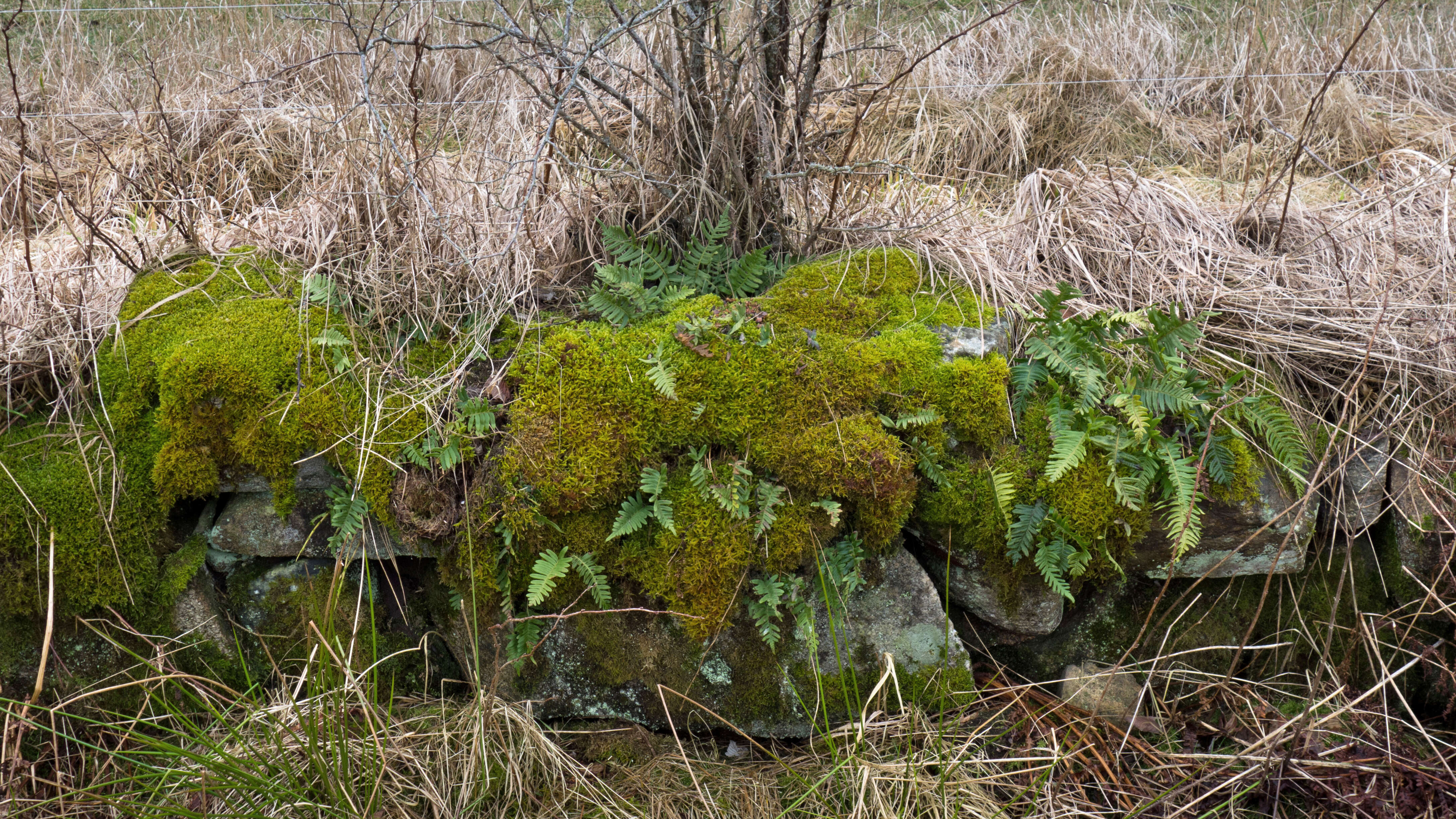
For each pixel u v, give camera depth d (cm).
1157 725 252
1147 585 266
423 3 378
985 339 250
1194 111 427
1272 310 271
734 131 265
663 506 232
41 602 235
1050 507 236
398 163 247
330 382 237
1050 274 283
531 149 302
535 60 249
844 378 237
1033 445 240
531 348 243
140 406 239
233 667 251
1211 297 274
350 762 227
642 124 276
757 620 238
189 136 373
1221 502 239
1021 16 502
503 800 231
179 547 247
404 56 384
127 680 245
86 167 358
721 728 251
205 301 254
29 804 227
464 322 254
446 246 257
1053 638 266
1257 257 288
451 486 235
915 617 248
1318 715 255
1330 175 346
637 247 271
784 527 232
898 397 238
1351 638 262
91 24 492
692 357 237
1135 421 228
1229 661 267
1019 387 244
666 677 247
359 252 258
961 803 220
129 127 387
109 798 208
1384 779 237
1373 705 260
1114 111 409
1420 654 252
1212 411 240
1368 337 263
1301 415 260
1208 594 266
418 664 259
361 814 215
